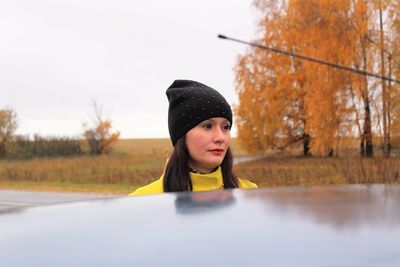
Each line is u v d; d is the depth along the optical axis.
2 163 40.62
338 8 27.12
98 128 53.53
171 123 2.13
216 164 2.06
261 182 19.95
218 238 0.50
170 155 2.12
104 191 20.39
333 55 26.61
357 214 0.56
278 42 36.31
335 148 27.83
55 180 26.38
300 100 36.97
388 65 26.72
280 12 36.84
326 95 26.75
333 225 0.52
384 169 16.41
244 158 46.84
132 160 39.03
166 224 0.56
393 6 25.92
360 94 26.78
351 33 26.77
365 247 0.45
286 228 0.51
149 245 0.49
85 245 0.51
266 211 0.60
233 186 2.17
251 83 36.66
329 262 0.43
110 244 0.50
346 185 0.87
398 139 26.06
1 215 0.71
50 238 0.54
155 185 2.12
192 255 0.46
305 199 0.67
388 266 0.42
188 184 2.03
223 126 2.10
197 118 2.03
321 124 26.88
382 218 0.54
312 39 27.42
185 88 2.11
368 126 27.47
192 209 0.64
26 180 26.83
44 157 48.72
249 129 37.16
